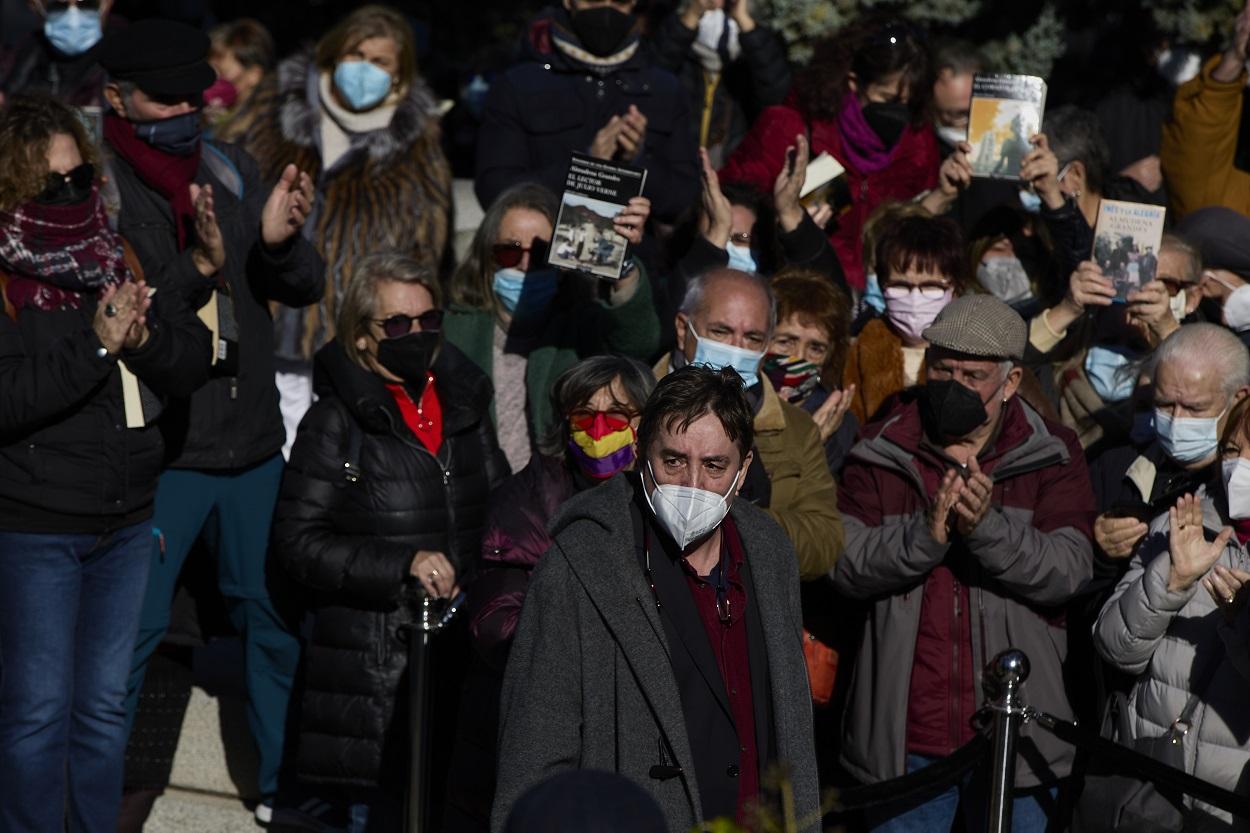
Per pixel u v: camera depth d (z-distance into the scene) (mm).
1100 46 19359
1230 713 10109
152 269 12289
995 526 10656
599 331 12766
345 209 15234
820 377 12820
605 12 14953
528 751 8211
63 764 11141
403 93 15523
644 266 12828
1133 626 10266
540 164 15188
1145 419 11938
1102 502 12180
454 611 11109
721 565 8727
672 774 8156
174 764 13961
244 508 12859
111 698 11469
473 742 10414
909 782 10750
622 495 8609
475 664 10555
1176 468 11289
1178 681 10305
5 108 10945
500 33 26266
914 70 14969
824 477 11555
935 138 15828
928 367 11336
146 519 11570
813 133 15266
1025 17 19484
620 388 10023
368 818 12430
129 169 12414
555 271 13195
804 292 12641
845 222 15266
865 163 15141
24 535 10922
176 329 11359
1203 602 10305
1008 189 14586
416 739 11000
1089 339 13594
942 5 18938
